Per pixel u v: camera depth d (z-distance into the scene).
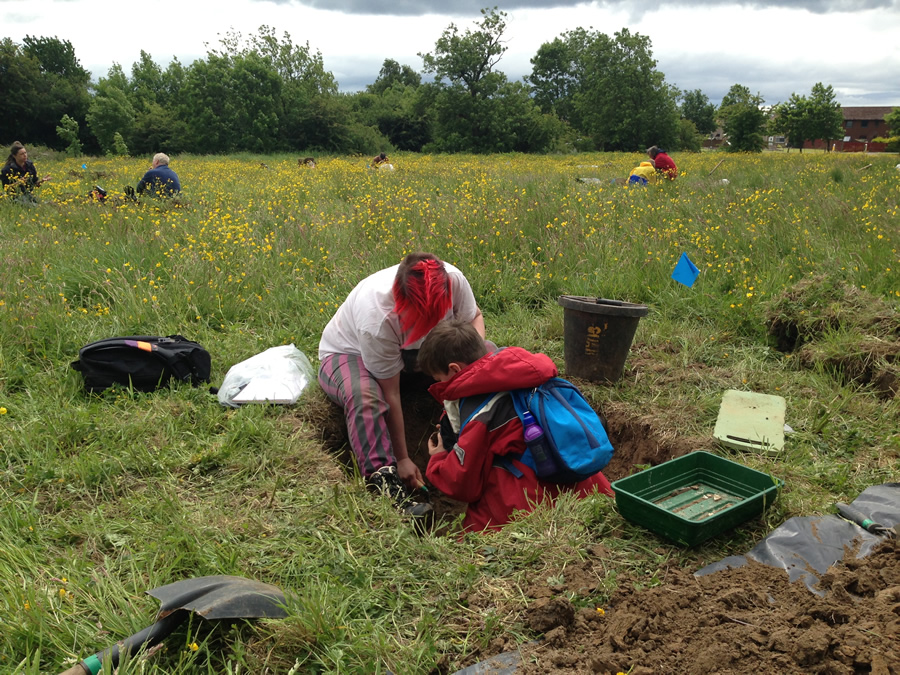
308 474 3.20
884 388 3.82
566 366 4.34
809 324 4.48
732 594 2.18
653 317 5.20
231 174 17.12
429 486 3.83
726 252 6.49
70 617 2.20
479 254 6.49
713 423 3.65
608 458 3.06
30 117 63.06
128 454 3.24
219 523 2.77
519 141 60.09
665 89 64.81
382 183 13.05
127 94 76.06
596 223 7.45
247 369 4.00
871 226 6.73
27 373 4.05
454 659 2.07
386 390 3.52
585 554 2.52
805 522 2.61
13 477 3.05
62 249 6.41
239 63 53.56
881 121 110.06
